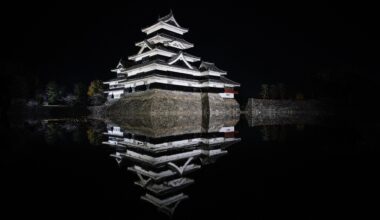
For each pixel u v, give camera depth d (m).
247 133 16.38
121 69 42.53
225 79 41.12
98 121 28.50
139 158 9.11
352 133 15.54
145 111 28.22
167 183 6.25
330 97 45.88
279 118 35.47
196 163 8.27
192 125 22.39
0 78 37.31
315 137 13.80
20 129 18.81
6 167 7.38
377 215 3.95
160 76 30.64
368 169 6.88
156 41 35.66
